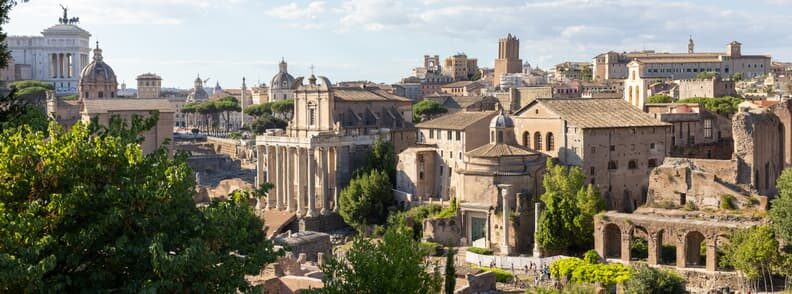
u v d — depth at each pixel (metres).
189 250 44.91
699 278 106.19
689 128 157.50
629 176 144.75
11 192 45.50
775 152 134.75
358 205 157.00
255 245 53.22
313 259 128.75
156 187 47.81
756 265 99.94
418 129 170.88
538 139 148.62
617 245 120.25
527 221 131.12
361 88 197.75
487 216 132.50
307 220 163.62
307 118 185.00
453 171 158.88
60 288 43.94
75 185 46.09
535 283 108.38
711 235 106.75
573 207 122.31
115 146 48.75
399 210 156.62
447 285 77.69
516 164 137.38
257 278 95.06
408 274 64.31
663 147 148.62
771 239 99.38
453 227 137.38
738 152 125.12
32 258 42.56
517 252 128.75
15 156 45.50
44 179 46.12
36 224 43.41
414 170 162.00
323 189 168.38
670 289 88.38
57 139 48.56
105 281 47.16
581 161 140.25
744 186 120.19
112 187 46.28
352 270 69.31
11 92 60.31
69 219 46.41
